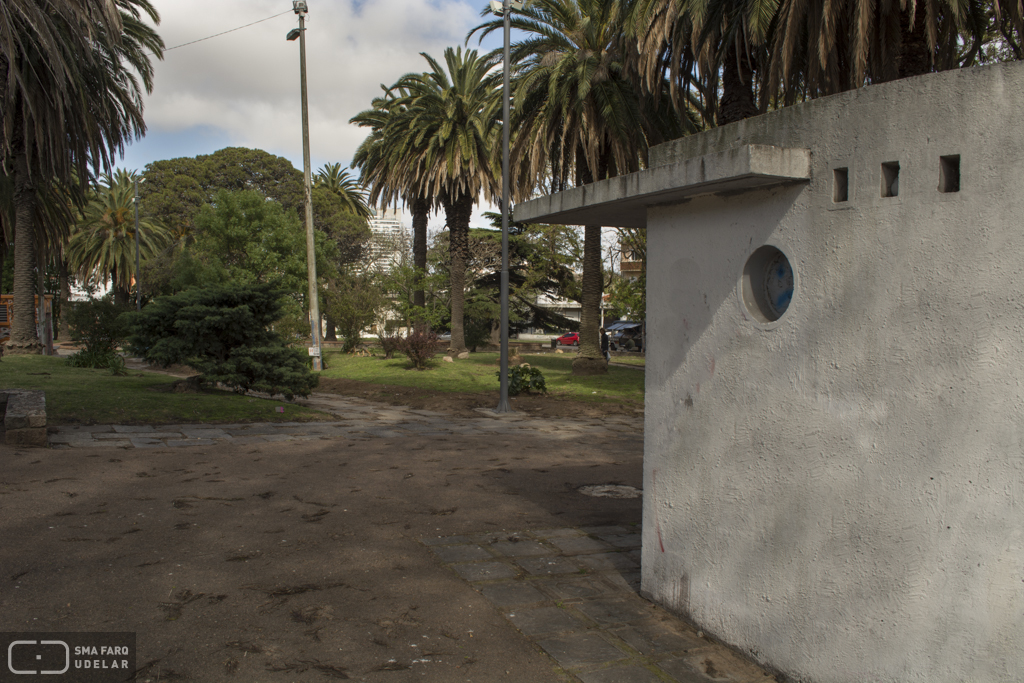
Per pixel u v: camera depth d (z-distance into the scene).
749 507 3.29
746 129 3.37
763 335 3.21
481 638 3.47
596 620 3.73
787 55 11.12
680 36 13.12
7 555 4.27
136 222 34.56
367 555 4.67
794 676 3.03
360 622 3.61
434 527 5.42
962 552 2.46
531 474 7.71
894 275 2.67
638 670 3.18
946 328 2.51
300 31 20.69
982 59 14.09
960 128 2.48
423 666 3.16
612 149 19.72
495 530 5.41
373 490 6.57
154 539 4.77
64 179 18.70
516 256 35.59
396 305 30.17
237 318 13.19
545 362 27.64
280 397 15.53
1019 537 2.31
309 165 21.67
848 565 2.82
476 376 21.19
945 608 2.50
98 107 19.02
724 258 3.43
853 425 2.81
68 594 3.78
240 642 3.33
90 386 13.08
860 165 2.79
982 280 2.41
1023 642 2.29
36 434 7.81
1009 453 2.34
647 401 4.00
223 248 27.84
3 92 15.82
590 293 22.06
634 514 6.06
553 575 4.42
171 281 28.95
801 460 3.03
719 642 3.46
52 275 49.09
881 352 2.71
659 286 3.89
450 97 25.42
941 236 2.53
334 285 32.03
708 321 3.54
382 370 22.66
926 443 2.56
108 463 7.11
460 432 11.27
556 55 18.75
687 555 3.70
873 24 10.95
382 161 28.55
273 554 4.60
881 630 2.70
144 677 2.95
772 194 3.16
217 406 11.97
